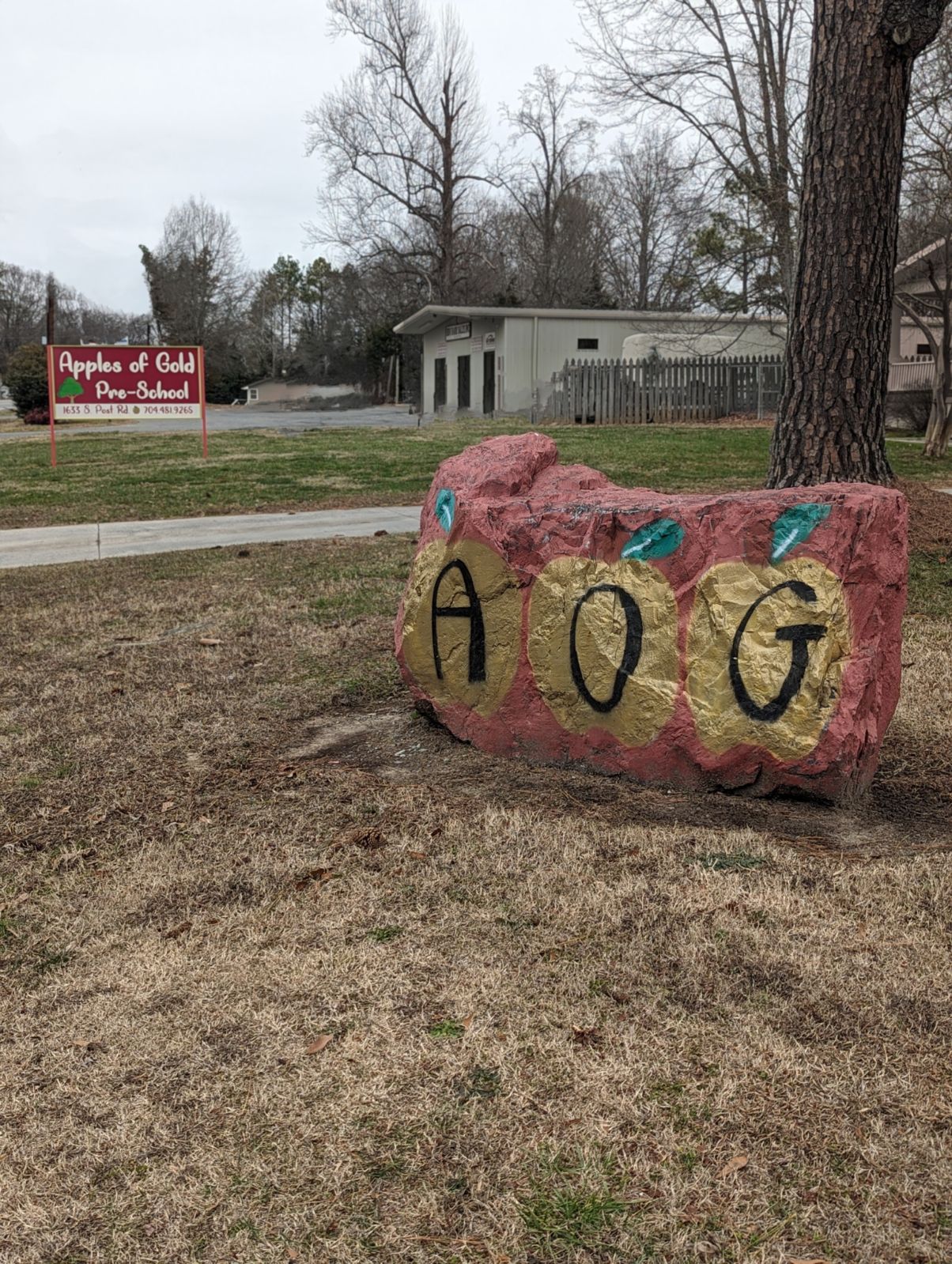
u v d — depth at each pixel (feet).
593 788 16.78
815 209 28.91
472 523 18.13
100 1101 10.12
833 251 28.73
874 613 15.25
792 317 30.01
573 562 17.12
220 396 247.50
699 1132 9.32
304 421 120.16
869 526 14.99
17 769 18.81
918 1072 9.89
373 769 18.30
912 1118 9.35
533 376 101.45
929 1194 8.56
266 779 17.93
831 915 12.69
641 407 89.97
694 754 16.07
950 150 56.59
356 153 154.51
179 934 13.08
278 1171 9.16
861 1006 10.87
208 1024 11.19
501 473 18.80
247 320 277.44
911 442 73.31
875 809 15.89
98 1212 8.85
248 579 33.58
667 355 98.58
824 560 15.12
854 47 27.68
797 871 13.73
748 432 74.43
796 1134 9.23
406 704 21.50
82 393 69.67
